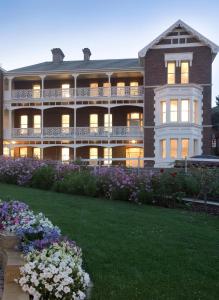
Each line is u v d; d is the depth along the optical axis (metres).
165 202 10.89
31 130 34.56
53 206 9.52
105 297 4.23
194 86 28.88
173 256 5.74
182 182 11.20
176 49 30.73
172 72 30.81
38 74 34.12
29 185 14.58
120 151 33.81
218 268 5.30
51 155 35.44
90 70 33.06
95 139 33.19
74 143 33.59
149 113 30.94
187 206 10.66
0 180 15.94
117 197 11.45
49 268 3.91
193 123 28.52
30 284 3.95
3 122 34.94
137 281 4.71
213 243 6.61
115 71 32.72
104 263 5.30
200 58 30.42
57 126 35.91
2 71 34.66
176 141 28.59
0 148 34.28
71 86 36.06
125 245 6.18
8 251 4.91
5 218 5.79
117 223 7.82
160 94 29.84
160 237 6.81
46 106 34.44
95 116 35.22
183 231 7.42
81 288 4.05
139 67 32.16
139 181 11.23
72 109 35.75
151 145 30.70
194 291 4.48
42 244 4.70
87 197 11.89
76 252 4.65
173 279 4.82
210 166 14.74
